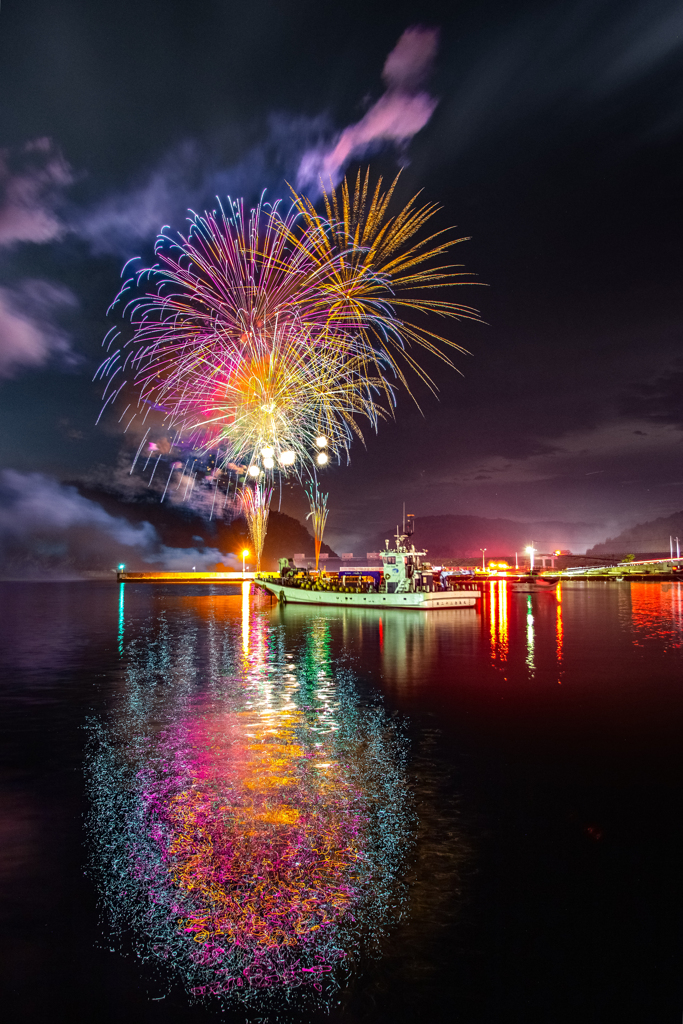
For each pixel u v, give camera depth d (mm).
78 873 9430
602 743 16250
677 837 10594
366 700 21609
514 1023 6508
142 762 14820
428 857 9820
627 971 7230
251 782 13312
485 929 7977
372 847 10195
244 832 10781
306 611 61906
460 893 8805
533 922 8125
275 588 74938
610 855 9938
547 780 13414
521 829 10883
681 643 36500
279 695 22562
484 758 14922
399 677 26094
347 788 12938
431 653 32906
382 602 62750
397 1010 6672
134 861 9797
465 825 11031
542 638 39031
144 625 51594
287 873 9367
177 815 11586
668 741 16375
